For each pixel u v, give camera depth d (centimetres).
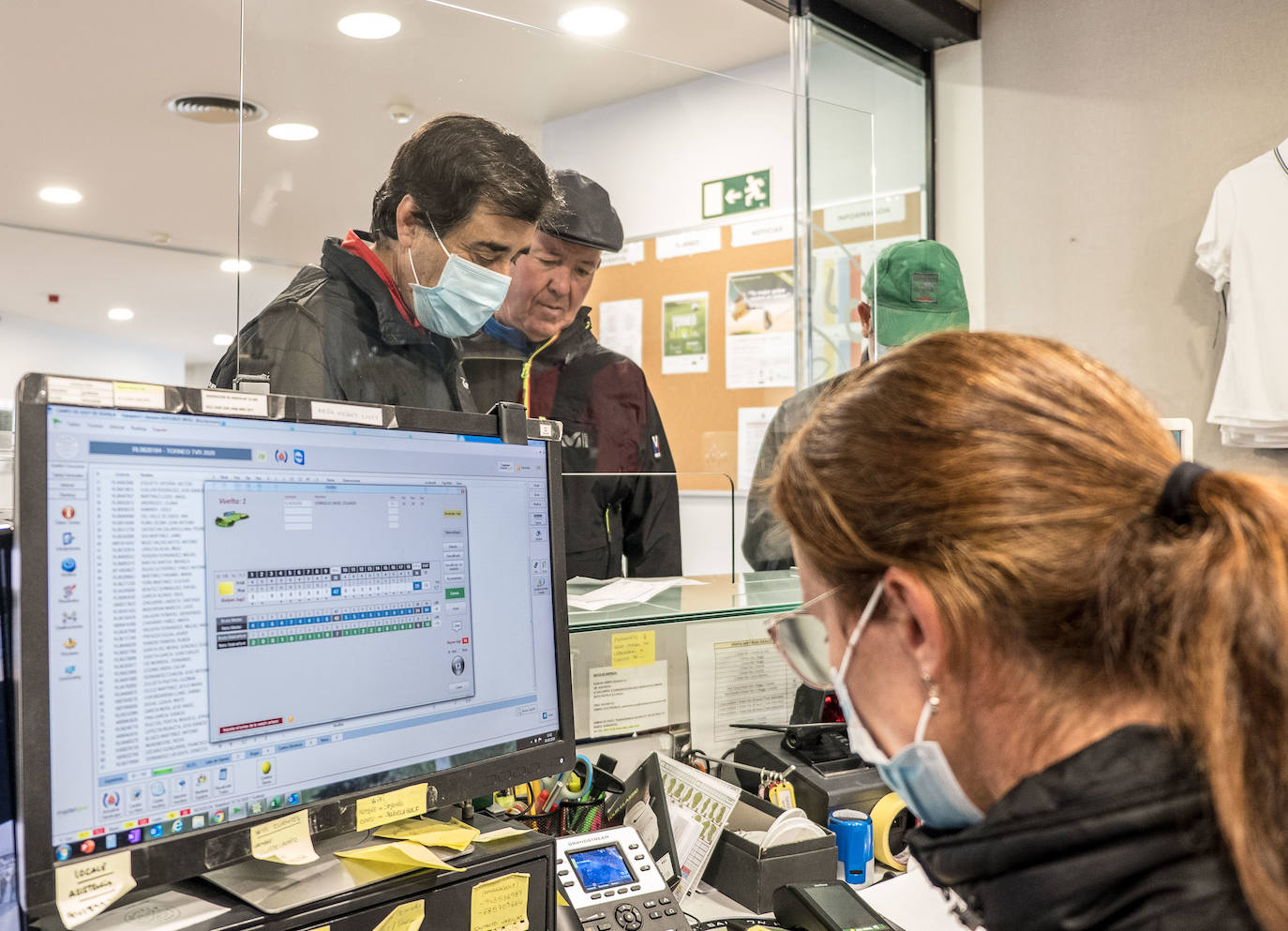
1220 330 252
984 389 55
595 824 124
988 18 290
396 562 88
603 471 193
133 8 225
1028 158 284
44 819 65
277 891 77
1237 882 46
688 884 120
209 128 233
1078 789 50
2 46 221
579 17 278
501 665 96
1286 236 234
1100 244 272
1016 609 52
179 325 237
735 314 216
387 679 86
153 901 75
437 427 92
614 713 142
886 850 133
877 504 56
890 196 285
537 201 179
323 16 154
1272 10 243
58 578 67
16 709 65
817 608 64
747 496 209
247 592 78
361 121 158
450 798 89
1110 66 269
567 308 187
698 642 150
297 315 153
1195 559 49
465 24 169
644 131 198
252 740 77
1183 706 48
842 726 147
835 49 265
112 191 234
